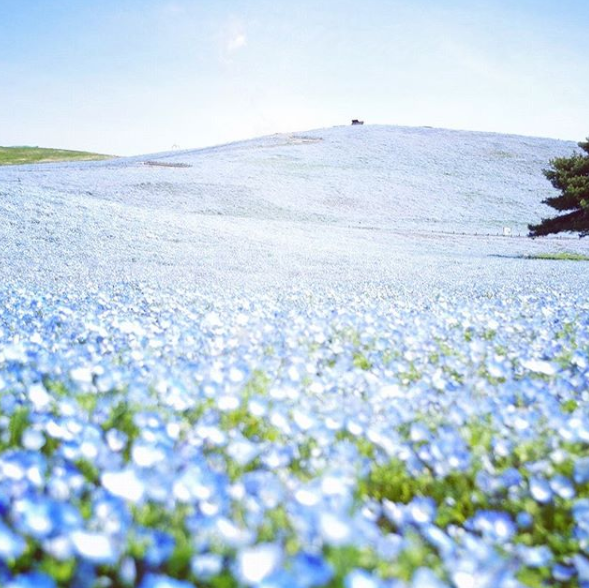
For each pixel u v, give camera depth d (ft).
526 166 208.03
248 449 7.20
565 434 8.52
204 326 18.33
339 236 109.70
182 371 11.73
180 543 5.12
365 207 156.56
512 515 7.17
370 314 22.65
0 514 5.00
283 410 9.36
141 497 5.41
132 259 64.90
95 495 5.48
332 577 4.45
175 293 34.81
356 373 12.33
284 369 12.91
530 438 8.83
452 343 17.85
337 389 11.62
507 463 8.24
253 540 5.03
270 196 156.87
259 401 9.26
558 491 7.22
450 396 10.91
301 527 5.20
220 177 173.37
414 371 14.15
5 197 99.76
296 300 31.73
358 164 205.98
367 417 9.48
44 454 7.35
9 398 9.23
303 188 169.78
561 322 23.17
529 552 5.89
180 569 4.84
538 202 168.25
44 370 11.30
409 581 4.86
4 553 3.97
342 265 68.90
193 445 7.43
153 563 4.61
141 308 25.22
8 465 5.63
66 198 107.65
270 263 68.18
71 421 7.60
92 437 7.07
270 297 33.19
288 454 7.50
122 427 8.64
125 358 13.39
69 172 172.04
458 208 159.94
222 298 31.32
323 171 193.36
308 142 244.63
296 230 111.55
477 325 21.40
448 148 232.32
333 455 7.74
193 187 156.97
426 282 49.39
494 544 6.13
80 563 4.54
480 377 13.37
